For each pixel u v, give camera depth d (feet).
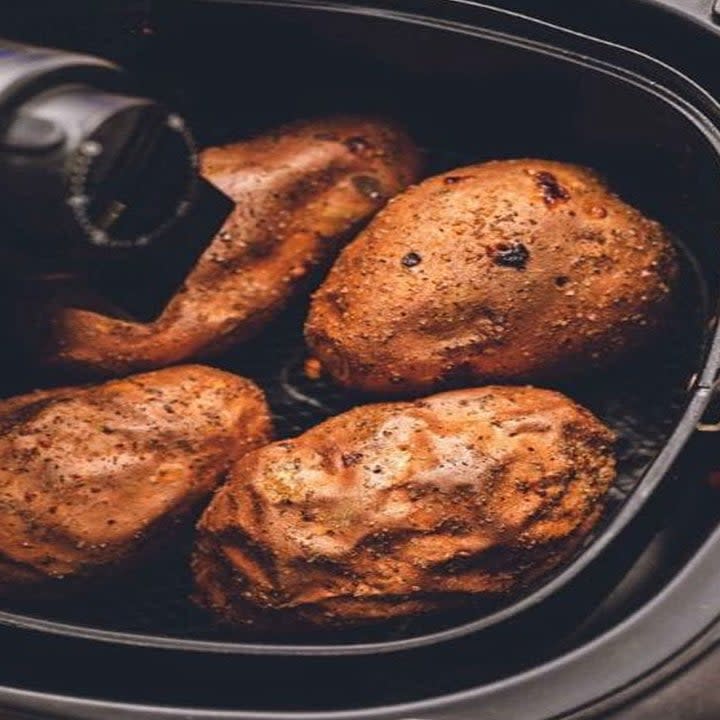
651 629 1.98
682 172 2.22
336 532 1.98
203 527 2.04
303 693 2.07
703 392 2.01
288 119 2.38
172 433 2.06
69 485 2.04
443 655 2.02
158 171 1.90
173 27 2.27
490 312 2.05
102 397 2.08
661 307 2.10
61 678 2.11
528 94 2.25
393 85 2.31
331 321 2.10
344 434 2.02
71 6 2.23
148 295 2.09
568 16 2.18
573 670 1.98
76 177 1.82
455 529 1.98
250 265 2.15
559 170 2.13
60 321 2.14
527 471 1.98
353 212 2.18
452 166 2.36
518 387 2.07
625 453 2.20
